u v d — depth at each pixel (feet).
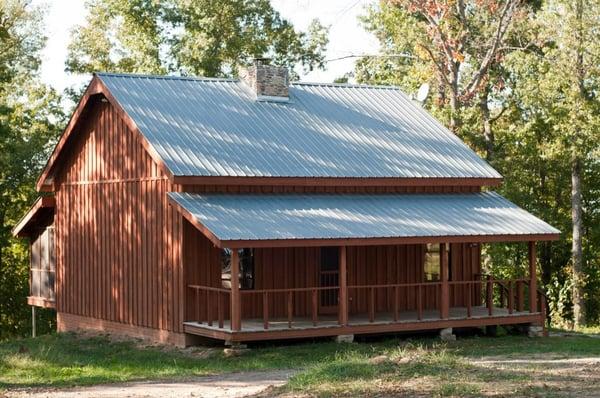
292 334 89.56
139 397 64.80
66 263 115.65
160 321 96.68
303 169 98.78
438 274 109.60
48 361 86.28
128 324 102.32
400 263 106.83
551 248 169.07
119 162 104.01
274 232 88.12
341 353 86.69
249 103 110.42
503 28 147.13
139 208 100.37
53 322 162.61
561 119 138.00
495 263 160.56
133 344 97.60
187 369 80.84
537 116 155.63
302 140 105.19
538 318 104.47
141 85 106.93
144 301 99.45
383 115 116.47
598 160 159.02
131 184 101.76
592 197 167.63
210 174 93.04
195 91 109.70
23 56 186.19
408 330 96.07
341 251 92.38
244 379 73.51
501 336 103.55
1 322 166.09
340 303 92.53
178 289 93.81
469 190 111.65
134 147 101.14
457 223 99.71
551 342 98.89
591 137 135.44
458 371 64.18
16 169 158.71
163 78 109.91
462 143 114.52
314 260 101.30
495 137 167.63
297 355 86.58
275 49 191.62
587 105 135.54
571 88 137.08
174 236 94.38
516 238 100.27
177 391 67.51
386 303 105.81
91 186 109.70
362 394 57.62
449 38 149.79
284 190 100.01
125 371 80.12
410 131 114.32
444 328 98.53
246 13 184.03
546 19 137.59
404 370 64.08
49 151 168.45
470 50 157.79
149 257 98.58
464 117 149.38
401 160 106.73
